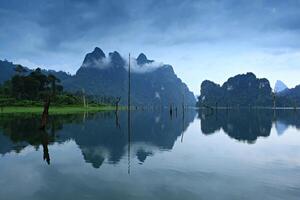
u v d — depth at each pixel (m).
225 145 26.98
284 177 14.98
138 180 14.13
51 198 11.45
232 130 43.28
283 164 18.27
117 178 14.51
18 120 55.00
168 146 25.86
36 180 14.05
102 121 58.31
